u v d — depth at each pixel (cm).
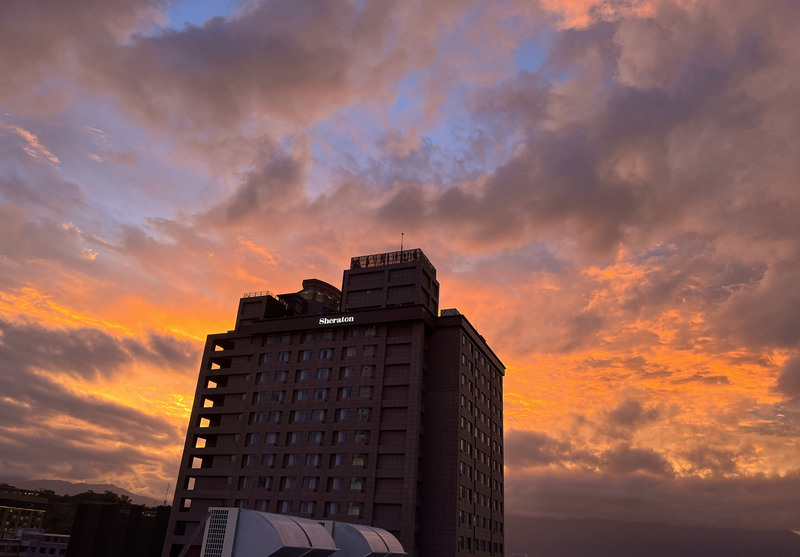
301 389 9344
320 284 11462
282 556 4081
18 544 14525
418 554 8050
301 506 8388
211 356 10425
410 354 8969
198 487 9325
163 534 13300
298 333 9906
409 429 8406
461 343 9419
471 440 9312
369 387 8919
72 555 12606
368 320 9362
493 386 11062
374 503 8062
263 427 9262
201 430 9694
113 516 12900
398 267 9925
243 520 4138
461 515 8406
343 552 5225
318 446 8725
